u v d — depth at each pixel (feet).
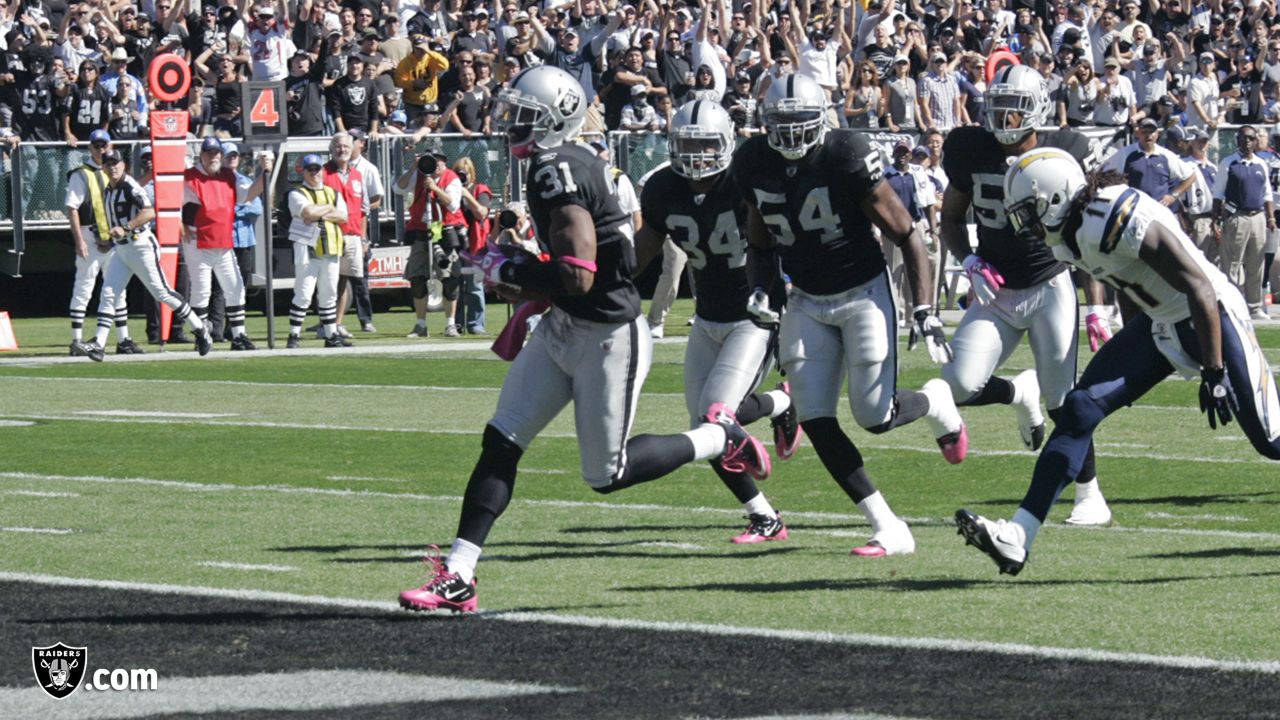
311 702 42.29
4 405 115.03
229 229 152.05
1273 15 231.50
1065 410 55.67
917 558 61.87
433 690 43.45
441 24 200.23
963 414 104.73
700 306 64.69
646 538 66.64
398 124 181.16
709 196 62.49
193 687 43.86
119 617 52.26
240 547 64.69
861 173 59.47
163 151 150.00
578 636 49.47
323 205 153.17
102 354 145.18
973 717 40.70
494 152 182.39
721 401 62.64
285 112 153.07
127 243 145.28
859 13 220.23
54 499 76.48
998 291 70.33
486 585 57.41
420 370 136.26
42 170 175.32
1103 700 42.14
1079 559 61.21
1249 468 82.84
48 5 192.34
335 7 195.11
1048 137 70.90
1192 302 54.39
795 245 60.80
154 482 81.61
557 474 83.76
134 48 188.24
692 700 42.37
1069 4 222.89
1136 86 211.61
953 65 203.21
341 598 55.06
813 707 41.60
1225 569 59.26
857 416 62.23
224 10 190.08
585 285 50.65
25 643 48.91
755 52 205.77
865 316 61.11
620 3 207.72
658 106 190.90
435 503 75.41
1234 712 41.01
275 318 186.60
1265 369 56.90
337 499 76.54
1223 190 167.53
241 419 106.83
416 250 162.71
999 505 73.56
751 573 59.26
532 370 52.80
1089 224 55.06
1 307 204.95
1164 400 110.63
